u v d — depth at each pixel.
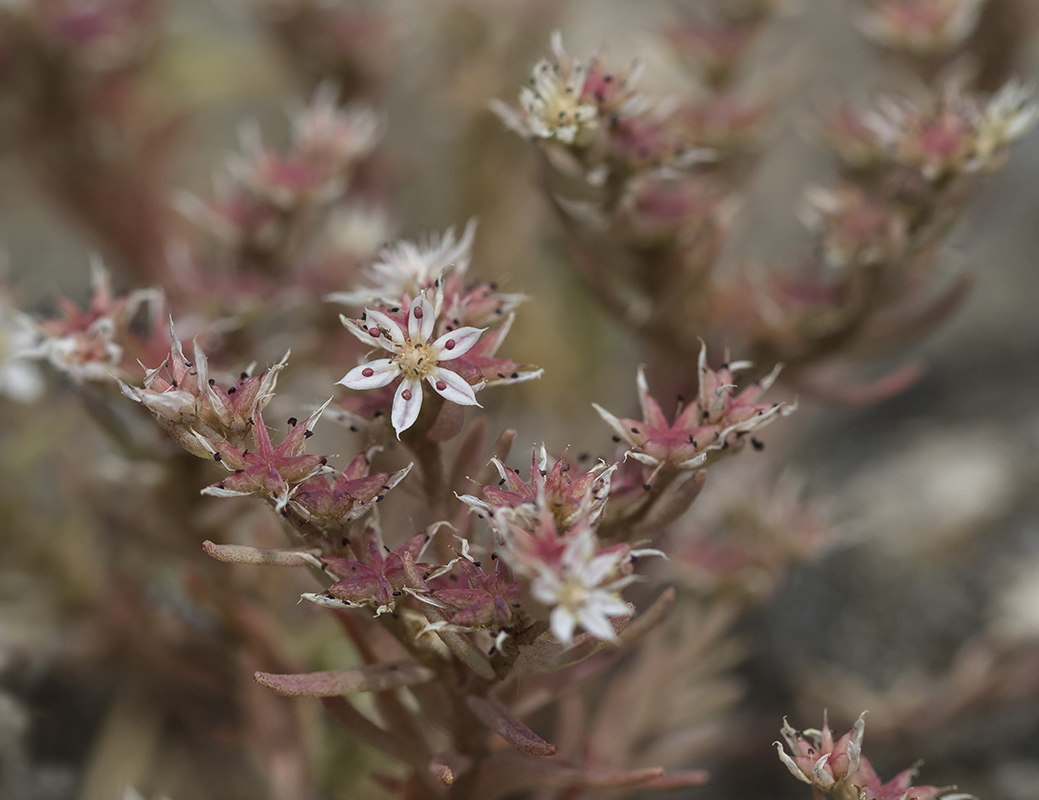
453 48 0.40
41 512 0.33
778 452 0.34
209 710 0.29
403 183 0.39
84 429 0.32
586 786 0.23
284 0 0.33
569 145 0.24
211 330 0.24
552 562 0.20
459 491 0.23
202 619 0.29
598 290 0.26
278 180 0.27
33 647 0.29
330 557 0.21
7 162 0.37
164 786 0.29
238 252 0.27
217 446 0.21
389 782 0.23
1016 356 0.40
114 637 0.28
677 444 0.22
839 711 0.29
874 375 0.41
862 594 0.33
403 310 0.22
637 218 0.25
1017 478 0.35
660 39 0.29
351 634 0.22
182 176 0.41
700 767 0.30
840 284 0.26
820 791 0.22
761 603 0.28
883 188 0.26
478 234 0.38
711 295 0.27
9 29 0.31
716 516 0.30
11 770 0.28
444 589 0.21
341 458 0.29
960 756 0.29
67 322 0.24
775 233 0.44
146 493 0.26
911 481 0.36
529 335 0.38
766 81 0.30
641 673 0.27
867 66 0.47
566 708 0.25
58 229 0.44
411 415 0.21
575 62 0.24
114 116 0.34
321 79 0.34
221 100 0.45
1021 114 0.25
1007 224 0.43
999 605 0.32
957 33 0.28
